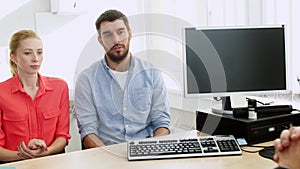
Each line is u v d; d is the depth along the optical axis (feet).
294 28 7.14
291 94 7.16
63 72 9.71
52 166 4.93
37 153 6.60
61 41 9.69
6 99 7.08
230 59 6.01
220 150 5.21
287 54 6.09
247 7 8.07
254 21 7.95
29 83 7.19
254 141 5.65
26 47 7.04
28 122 7.13
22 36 7.14
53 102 7.33
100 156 5.31
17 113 7.07
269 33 6.04
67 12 9.38
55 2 9.32
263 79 6.07
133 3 10.52
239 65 6.03
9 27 9.14
